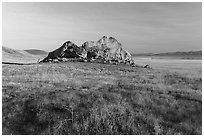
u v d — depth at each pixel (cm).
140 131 1229
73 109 1341
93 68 3547
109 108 1363
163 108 1452
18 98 1466
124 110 1359
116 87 1936
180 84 2267
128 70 3472
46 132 1190
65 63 4153
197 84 2278
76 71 3069
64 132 1206
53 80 2191
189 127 1275
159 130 1230
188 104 1545
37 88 1755
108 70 3394
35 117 1286
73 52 4994
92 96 1543
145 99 1585
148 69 3691
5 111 1316
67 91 1634
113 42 5409
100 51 5059
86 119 1266
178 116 1385
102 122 1253
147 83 2256
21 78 2209
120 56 5081
